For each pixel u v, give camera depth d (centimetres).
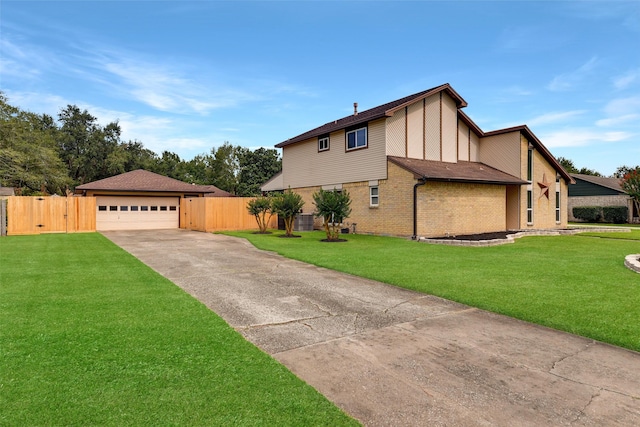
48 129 4575
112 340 427
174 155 5672
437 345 435
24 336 436
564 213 2306
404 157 1797
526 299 621
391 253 1159
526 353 412
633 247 1336
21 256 1087
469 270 875
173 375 343
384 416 287
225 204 2122
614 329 477
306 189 2283
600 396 320
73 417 274
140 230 2230
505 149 2056
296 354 406
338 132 2031
